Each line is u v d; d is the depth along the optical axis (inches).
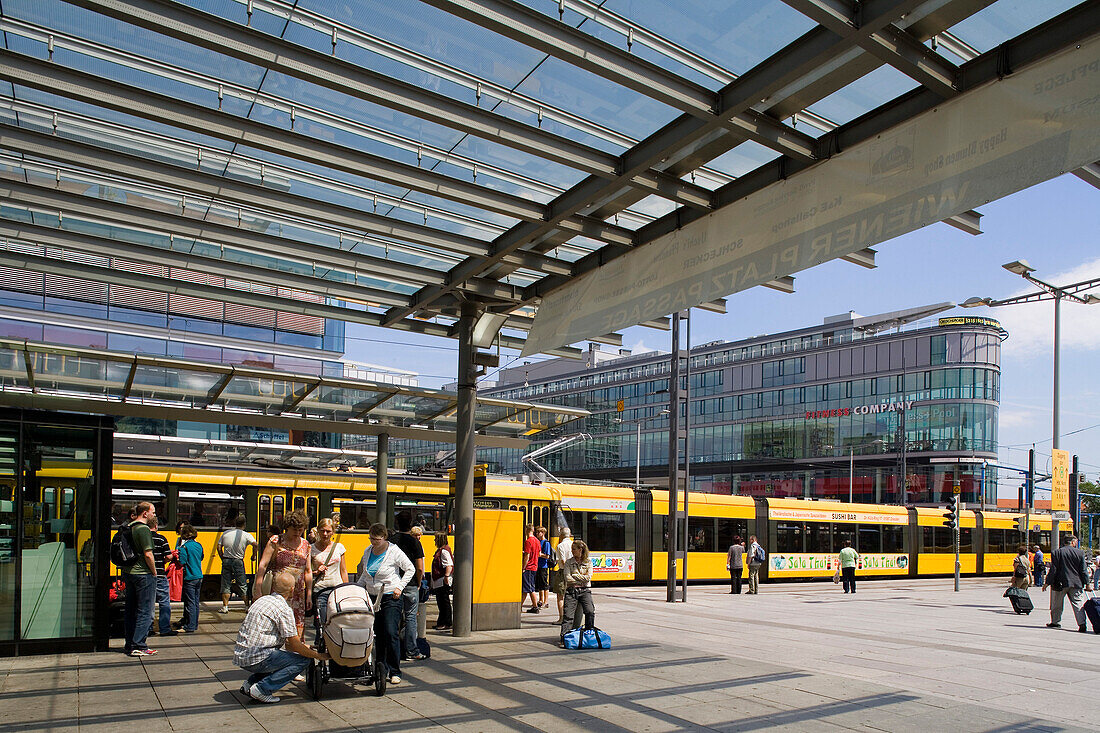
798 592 1019.9
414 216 421.4
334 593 327.6
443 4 248.5
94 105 310.0
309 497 824.9
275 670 311.4
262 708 301.7
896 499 2650.1
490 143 346.9
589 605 459.8
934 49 276.5
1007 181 261.3
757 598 904.9
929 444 2603.3
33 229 430.6
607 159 345.1
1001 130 265.6
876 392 2748.5
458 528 503.8
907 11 239.8
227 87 314.0
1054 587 650.2
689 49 281.9
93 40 289.4
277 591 319.0
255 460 856.9
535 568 681.0
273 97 319.6
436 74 302.0
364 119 332.5
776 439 2967.5
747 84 289.6
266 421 631.8
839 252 314.8
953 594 1048.8
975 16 255.8
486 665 397.4
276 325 1321.4
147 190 401.4
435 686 345.4
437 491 908.0
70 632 405.1
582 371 3703.3
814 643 513.3
